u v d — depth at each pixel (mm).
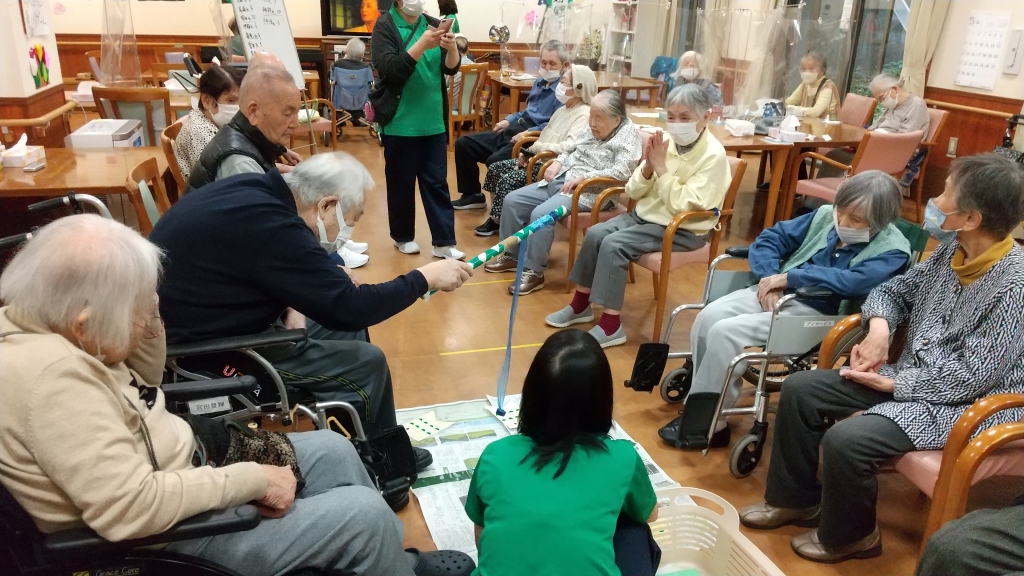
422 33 3758
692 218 3008
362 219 4805
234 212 1682
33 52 4023
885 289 2100
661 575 1853
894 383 1856
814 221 2537
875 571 1912
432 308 3492
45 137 4074
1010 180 1685
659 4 6340
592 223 3523
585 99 4270
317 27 8336
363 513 1338
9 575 1104
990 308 1736
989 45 5277
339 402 1843
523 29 7238
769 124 4734
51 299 1097
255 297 1745
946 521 1603
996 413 1686
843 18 6582
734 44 5746
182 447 1339
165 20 7801
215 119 2998
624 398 2754
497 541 1261
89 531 1115
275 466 1354
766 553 1973
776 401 2740
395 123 3814
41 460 1067
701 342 2492
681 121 2990
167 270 1692
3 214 2949
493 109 6984
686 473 2312
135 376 1367
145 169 2525
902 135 4180
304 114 6141
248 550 1270
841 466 1789
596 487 1265
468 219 4953
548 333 3275
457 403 2629
